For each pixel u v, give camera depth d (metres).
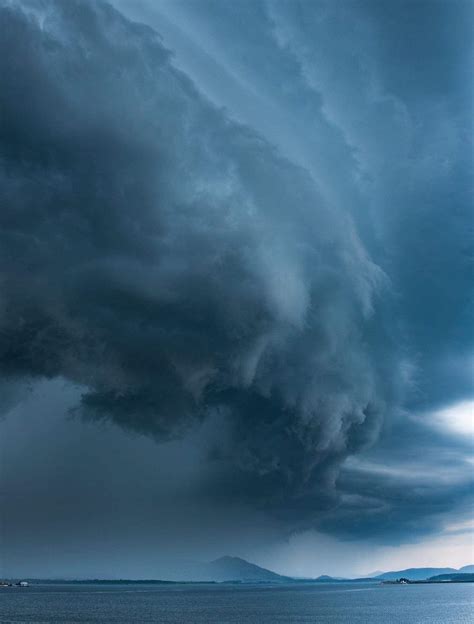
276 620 139.00
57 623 127.75
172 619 141.50
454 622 131.38
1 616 145.12
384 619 140.25
